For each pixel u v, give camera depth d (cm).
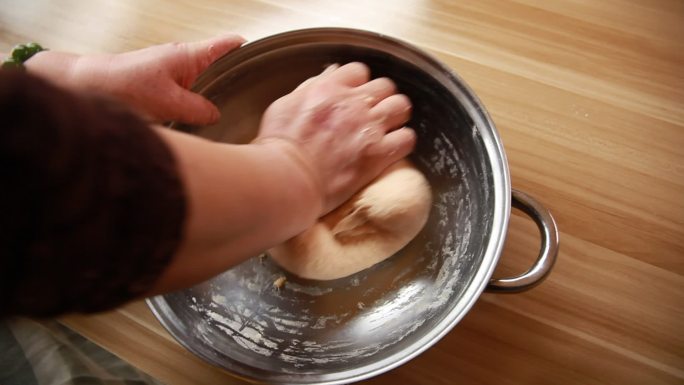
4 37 78
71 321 64
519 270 63
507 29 71
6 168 30
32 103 30
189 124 63
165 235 38
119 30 76
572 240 63
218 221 45
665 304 61
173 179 38
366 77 65
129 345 63
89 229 33
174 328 57
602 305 61
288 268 65
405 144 65
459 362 61
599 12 71
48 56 63
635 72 68
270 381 54
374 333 61
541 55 70
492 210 57
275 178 52
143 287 41
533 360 60
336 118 62
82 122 32
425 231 65
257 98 67
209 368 62
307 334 62
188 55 63
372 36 63
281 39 63
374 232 65
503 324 61
